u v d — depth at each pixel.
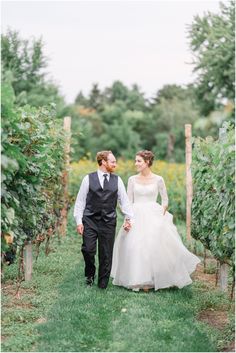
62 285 7.39
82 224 7.44
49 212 9.21
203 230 8.29
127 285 7.41
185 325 5.76
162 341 5.30
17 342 5.16
